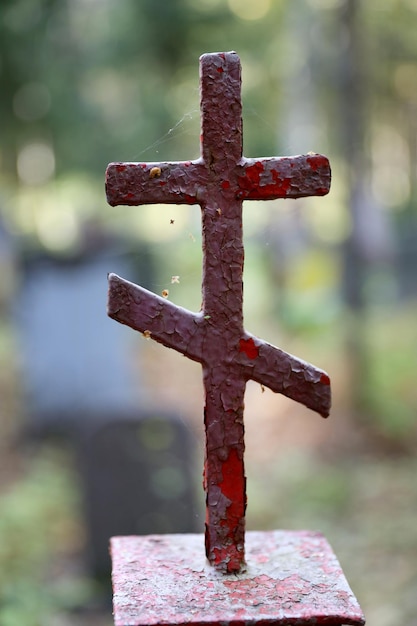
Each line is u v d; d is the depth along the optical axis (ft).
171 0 36.50
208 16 37.70
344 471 24.77
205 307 6.36
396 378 30.22
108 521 19.40
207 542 6.46
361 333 28.81
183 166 6.28
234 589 6.14
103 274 29.04
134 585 6.18
